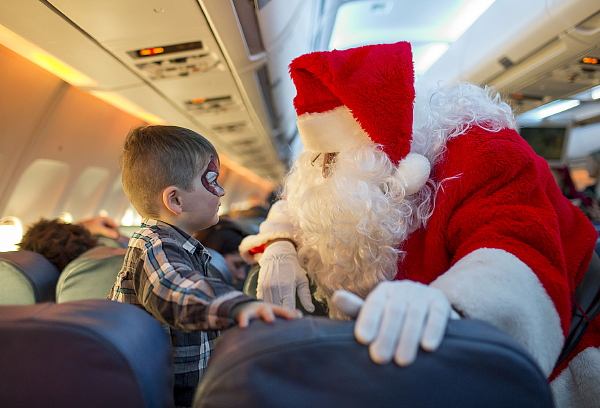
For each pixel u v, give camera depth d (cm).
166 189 89
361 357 41
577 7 228
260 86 342
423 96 91
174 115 409
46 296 124
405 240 85
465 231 72
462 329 43
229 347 44
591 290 89
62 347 48
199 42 227
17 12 176
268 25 244
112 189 496
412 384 41
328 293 97
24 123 278
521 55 288
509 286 54
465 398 41
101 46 221
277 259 96
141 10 184
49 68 253
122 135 429
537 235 64
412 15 346
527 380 41
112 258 122
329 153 90
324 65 77
